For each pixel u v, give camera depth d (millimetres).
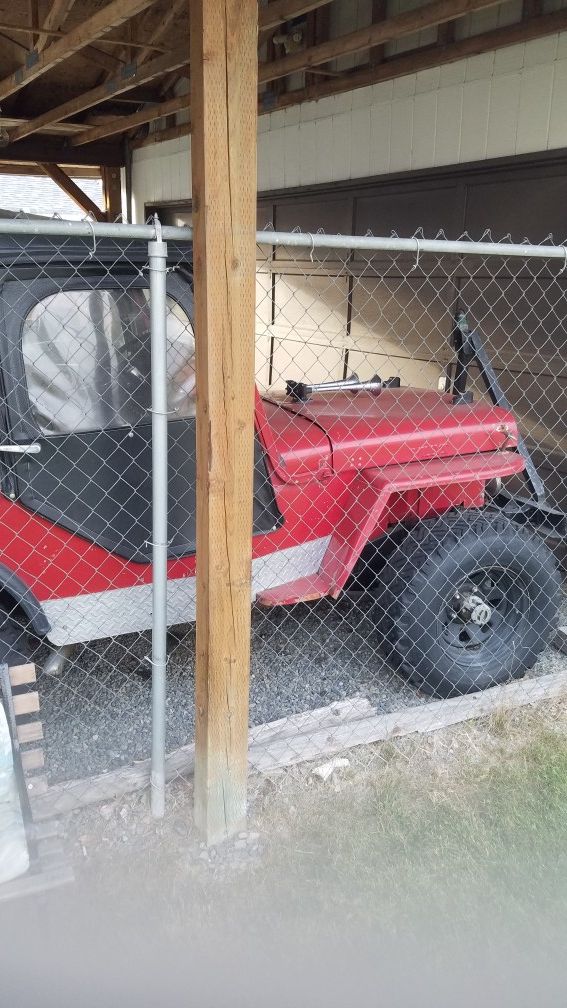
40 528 2477
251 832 2492
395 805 2627
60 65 8625
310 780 2746
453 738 2998
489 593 3338
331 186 6562
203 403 2057
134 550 2625
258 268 8086
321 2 4477
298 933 2137
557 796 2684
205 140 1856
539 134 4586
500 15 4750
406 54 5582
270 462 2854
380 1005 1931
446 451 3188
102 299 2428
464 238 5277
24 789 2021
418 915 2205
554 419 4785
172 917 2168
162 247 2031
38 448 2355
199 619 2258
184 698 3217
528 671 3555
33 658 3246
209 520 2115
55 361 2389
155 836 2455
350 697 3299
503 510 3451
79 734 2965
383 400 3518
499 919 2197
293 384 3508
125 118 8828
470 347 3516
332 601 4098
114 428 2514
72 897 2211
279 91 7078
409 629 3096
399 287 5977
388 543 3398
